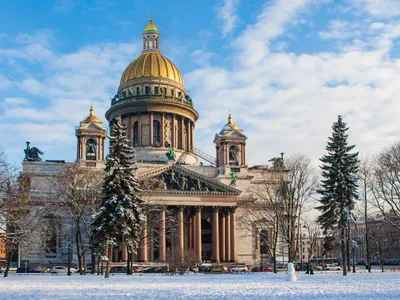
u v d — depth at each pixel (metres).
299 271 102.88
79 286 47.34
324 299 31.88
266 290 40.56
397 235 116.31
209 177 121.19
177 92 152.88
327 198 75.75
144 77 149.75
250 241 125.06
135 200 71.38
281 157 112.81
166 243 126.06
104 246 68.69
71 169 91.31
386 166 82.75
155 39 161.00
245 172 131.00
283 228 83.50
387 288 41.06
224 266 106.56
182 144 148.88
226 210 120.62
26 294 37.16
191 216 123.88
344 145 75.44
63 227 109.00
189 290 41.19
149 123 145.75
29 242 83.50
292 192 82.88
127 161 71.81
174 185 118.31
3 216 72.94
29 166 119.62
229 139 132.50
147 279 64.50
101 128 123.31
